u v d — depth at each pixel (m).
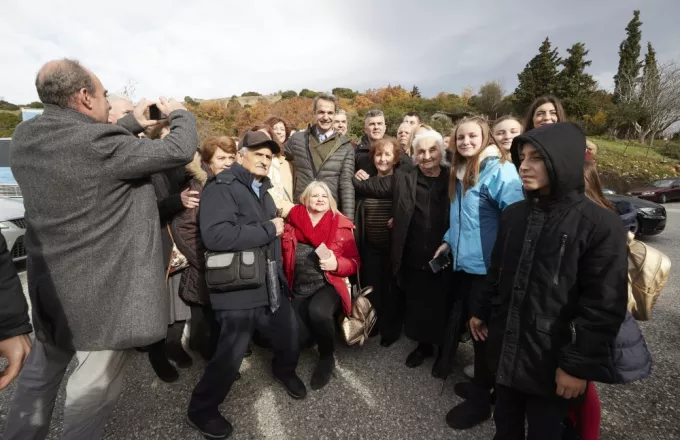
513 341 1.36
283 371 2.20
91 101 1.43
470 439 1.85
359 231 2.95
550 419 1.31
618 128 30.12
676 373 2.42
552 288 1.27
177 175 2.41
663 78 26.83
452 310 2.22
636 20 33.66
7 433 1.45
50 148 1.31
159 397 2.18
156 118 1.70
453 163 2.24
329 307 2.34
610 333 1.16
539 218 1.35
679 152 24.31
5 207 4.25
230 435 1.87
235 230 1.87
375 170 3.28
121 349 1.48
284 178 3.04
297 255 2.57
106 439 1.83
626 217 1.67
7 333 1.10
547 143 1.24
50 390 1.50
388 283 2.84
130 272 1.46
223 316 1.91
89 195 1.35
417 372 2.48
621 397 2.17
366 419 2.00
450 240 2.22
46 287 1.38
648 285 1.54
